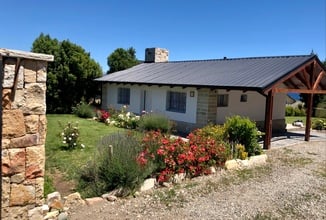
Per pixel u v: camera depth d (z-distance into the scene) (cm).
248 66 1495
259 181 738
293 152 1118
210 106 1365
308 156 1059
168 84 1473
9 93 362
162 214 519
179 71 1756
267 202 603
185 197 603
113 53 2697
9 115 365
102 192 595
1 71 351
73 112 2027
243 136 962
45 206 473
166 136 808
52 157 851
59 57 2055
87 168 659
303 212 563
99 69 2250
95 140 1115
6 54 347
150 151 700
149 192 618
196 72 1627
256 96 1664
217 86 1234
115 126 1526
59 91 2052
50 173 714
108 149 643
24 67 372
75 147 969
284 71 1220
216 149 808
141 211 527
